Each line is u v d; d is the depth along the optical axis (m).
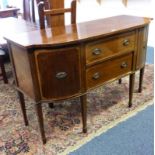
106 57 1.65
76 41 1.41
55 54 1.40
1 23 3.10
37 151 1.62
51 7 2.09
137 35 1.83
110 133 1.76
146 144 1.63
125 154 1.55
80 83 1.57
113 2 4.34
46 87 1.48
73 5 2.03
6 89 2.59
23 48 1.38
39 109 1.55
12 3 6.33
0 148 1.67
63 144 1.67
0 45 2.29
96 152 1.58
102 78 1.70
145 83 2.49
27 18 3.57
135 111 2.02
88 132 1.78
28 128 1.88
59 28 1.81
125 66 1.85
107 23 1.89
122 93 2.35
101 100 2.23
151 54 3.32
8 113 2.11
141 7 3.83
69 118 1.98
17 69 1.63
